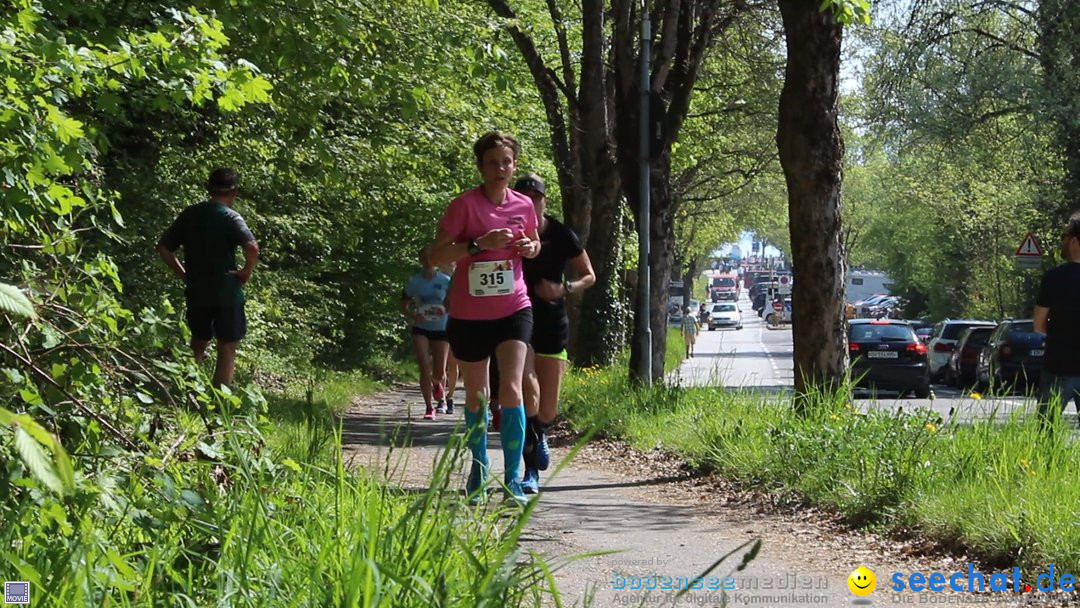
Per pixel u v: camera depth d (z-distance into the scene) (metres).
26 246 6.47
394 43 13.63
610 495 10.58
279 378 23.34
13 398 5.59
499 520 5.99
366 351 34.88
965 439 9.51
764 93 32.84
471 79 14.59
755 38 29.20
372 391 29.11
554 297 9.64
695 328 54.28
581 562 7.29
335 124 19.03
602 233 27.55
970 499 8.16
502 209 8.46
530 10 29.50
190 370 6.39
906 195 60.75
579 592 6.43
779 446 10.73
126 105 13.30
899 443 9.72
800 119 12.88
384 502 5.38
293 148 18.12
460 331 8.38
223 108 9.35
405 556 4.48
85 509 4.81
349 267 32.91
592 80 26.28
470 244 8.25
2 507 4.50
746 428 12.18
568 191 27.52
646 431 14.25
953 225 59.62
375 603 3.99
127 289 15.59
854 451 9.84
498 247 8.22
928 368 31.94
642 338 19.52
